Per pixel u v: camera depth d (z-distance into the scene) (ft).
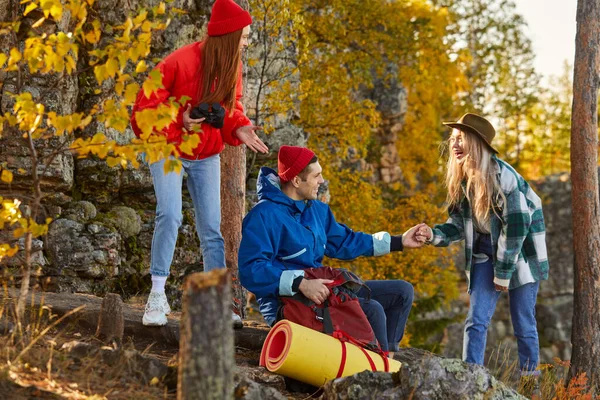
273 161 35.09
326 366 13.37
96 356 12.18
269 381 13.92
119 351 12.18
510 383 18.15
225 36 14.94
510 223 17.20
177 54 14.84
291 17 34.81
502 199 17.26
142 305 20.13
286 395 13.65
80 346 12.46
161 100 14.55
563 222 72.02
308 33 48.96
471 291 17.98
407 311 15.51
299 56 37.47
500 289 17.40
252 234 14.65
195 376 9.27
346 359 13.47
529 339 18.06
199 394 9.23
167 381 11.76
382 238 16.42
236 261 21.24
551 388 20.06
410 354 16.93
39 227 12.60
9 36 23.53
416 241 16.60
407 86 63.10
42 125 23.79
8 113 12.17
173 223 15.23
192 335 9.32
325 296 13.99
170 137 14.92
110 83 26.68
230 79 15.08
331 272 14.39
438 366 12.30
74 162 25.95
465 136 17.66
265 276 14.24
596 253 24.38
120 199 26.99
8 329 13.52
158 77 11.96
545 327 70.33
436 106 70.33
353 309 14.10
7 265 22.49
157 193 15.23
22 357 11.77
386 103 61.36
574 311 24.59
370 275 50.44
